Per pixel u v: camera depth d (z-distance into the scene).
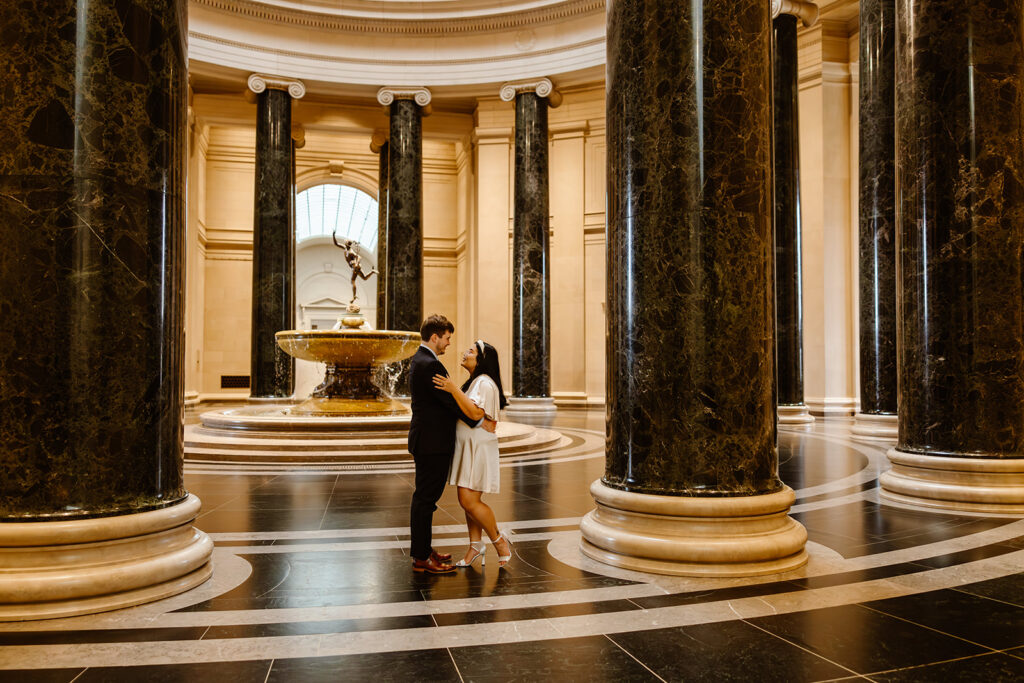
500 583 4.46
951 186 6.89
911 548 5.28
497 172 23.31
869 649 3.40
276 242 19.38
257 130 19.95
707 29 4.79
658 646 3.45
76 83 3.96
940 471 6.83
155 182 4.23
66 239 3.90
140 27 4.19
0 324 3.85
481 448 4.85
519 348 19.62
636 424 4.89
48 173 3.89
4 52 3.91
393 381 20.16
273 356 18.91
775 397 5.02
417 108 20.84
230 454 9.77
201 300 25.33
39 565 3.83
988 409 6.75
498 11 20.20
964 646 3.44
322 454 9.80
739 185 4.77
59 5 3.95
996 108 6.82
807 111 18.23
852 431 12.73
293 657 3.32
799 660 3.28
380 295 23.77
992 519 6.24
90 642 3.48
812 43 18.11
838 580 4.49
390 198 20.56
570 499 7.22
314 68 20.23
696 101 4.77
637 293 4.90
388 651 3.40
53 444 3.86
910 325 7.19
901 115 7.32
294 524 6.14
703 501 4.65
